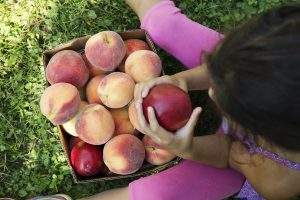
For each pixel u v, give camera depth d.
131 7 1.79
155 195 1.55
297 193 1.49
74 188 1.73
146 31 1.66
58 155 1.73
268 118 1.02
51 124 1.75
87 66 1.60
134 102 1.45
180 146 1.40
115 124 1.55
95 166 1.54
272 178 1.43
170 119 1.30
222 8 1.82
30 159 1.73
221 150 1.57
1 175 1.72
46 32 1.80
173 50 1.73
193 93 1.77
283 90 0.98
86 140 1.50
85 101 1.60
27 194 1.72
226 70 1.05
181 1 1.83
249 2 1.82
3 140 1.73
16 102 1.75
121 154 1.49
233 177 1.65
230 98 1.06
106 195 1.59
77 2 1.81
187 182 1.59
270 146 1.18
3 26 1.78
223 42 1.09
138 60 1.52
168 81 1.39
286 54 0.97
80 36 1.80
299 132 1.03
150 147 1.54
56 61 1.52
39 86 1.76
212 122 1.77
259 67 0.99
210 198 1.62
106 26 1.81
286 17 1.00
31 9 1.80
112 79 1.50
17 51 1.78
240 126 1.13
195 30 1.71
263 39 1.00
